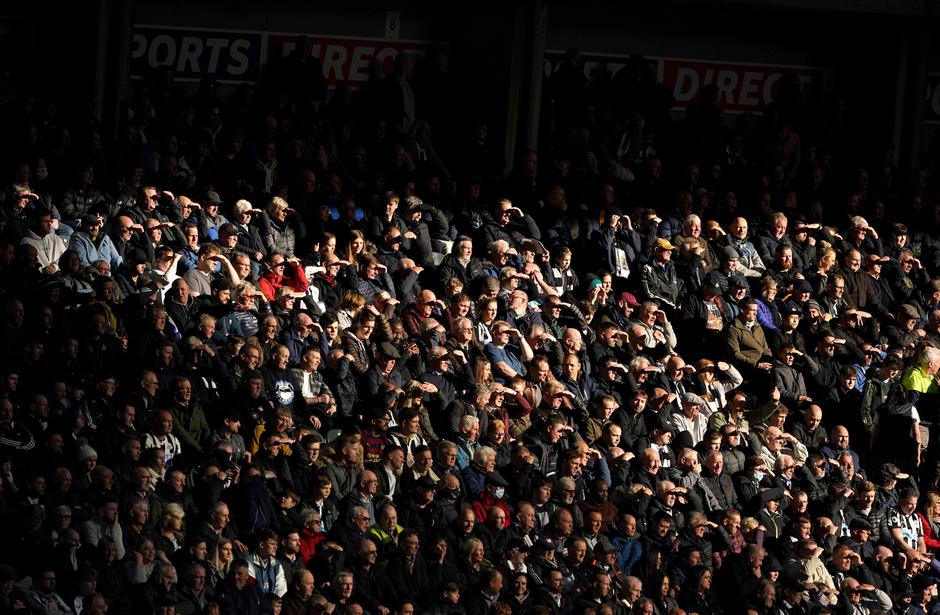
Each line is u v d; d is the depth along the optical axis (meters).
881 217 102.06
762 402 84.12
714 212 97.06
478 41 105.50
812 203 100.88
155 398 66.88
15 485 61.75
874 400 84.81
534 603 67.56
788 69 114.62
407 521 68.12
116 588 60.12
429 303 79.06
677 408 79.56
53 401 64.44
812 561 76.06
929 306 94.50
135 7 102.06
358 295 77.38
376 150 94.62
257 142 90.50
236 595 61.66
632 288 88.12
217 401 68.81
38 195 77.75
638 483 74.81
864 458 84.31
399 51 106.25
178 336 71.69
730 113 114.06
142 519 61.78
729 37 113.44
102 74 96.19
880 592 77.56
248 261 76.69
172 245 77.50
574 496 71.94
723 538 74.31
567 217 91.88
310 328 73.69
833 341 86.69
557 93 102.38
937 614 78.69
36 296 69.69
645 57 112.50
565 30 111.19
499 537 68.75
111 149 85.06
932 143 115.88
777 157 105.56
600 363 80.62
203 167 87.81
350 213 85.06
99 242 75.06
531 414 75.81
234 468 65.56
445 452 70.12
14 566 59.19
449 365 76.12
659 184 97.38
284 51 104.94
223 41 103.88
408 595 65.06
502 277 83.25
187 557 61.69
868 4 109.94
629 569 71.62
